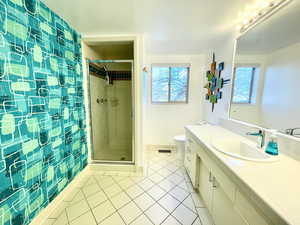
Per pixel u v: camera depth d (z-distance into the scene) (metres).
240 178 0.80
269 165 0.94
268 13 1.27
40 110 1.26
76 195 1.69
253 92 1.48
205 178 1.50
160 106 3.17
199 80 3.04
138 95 2.10
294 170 0.88
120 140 3.00
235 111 1.81
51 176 1.41
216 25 1.72
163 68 3.10
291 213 0.56
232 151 1.46
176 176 2.12
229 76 1.94
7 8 0.96
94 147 2.43
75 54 1.85
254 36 1.46
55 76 1.46
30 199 1.16
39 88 1.25
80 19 1.58
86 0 1.25
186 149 2.21
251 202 0.74
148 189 1.81
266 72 1.31
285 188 0.71
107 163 2.28
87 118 2.20
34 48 1.19
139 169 2.23
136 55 2.00
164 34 1.97
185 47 2.50
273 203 0.61
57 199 1.51
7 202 0.97
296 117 1.04
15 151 1.03
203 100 3.02
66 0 1.24
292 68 1.06
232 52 1.88
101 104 2.75
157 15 1.50
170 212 1.45
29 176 1.15
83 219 1.36
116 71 2.92
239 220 0.87
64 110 1.62
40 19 1.25
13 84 1.01
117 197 1.66
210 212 1.37
